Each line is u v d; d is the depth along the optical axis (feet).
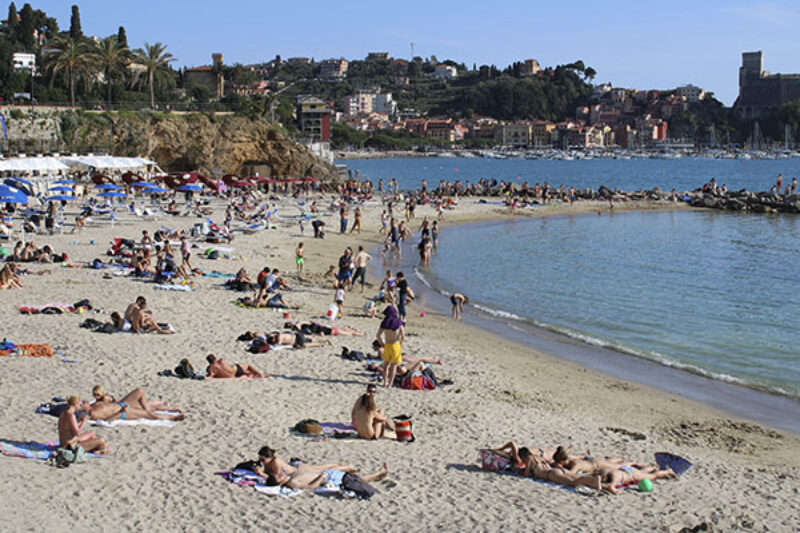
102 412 48.29
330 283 113.09
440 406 58.54
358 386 61.52
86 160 211.00
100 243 136.56
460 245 179.22
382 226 199.00
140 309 73.67
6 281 91.04
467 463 46.78
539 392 65.82
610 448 51.80
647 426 58.44
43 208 175.52
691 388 70.28
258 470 41.75
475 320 97.09
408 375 62.90
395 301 99.60
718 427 59.06
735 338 90.12
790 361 80.02
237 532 35.50
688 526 39.32
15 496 36.58
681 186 474.49
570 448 51.08
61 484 38.63
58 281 97.71
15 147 269.03
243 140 324.19
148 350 67.26
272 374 63.21
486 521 38.42
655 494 43.65
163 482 40.29
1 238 133.69
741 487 45.78
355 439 49.24
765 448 54.60
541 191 315.99
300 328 77.97
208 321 80.59
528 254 164.25
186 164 316.81
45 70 326.24
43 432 45.62
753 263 155.02
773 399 67.46
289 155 329.93
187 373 59.77
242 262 125.90
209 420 50.47
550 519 39.14
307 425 49.37
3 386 54.24
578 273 139.03
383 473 42.83
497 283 126.82
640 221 246.27
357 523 37.24
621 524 39.06
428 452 48.19
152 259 120.67
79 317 77.82
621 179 551.59
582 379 71.67
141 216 181.37
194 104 354.95
